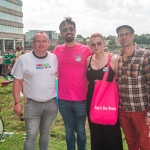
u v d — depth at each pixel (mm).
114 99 4102
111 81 4145
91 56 4340
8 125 7066
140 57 3865
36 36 4070
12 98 10742
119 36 3975
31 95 4180
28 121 4254
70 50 4406
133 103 3959
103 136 4371
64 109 4496
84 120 4566
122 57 4043
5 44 82375
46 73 4172
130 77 3896
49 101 4277
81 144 4602
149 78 3838
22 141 5773
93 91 4254
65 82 4426
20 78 4176
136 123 4059
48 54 4281
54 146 5523
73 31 4352
